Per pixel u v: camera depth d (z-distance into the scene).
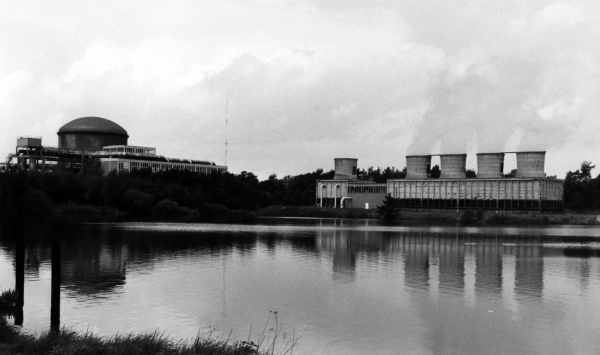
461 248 108.00
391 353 41.94
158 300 56.81
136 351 33.97
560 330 47.88
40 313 50.38
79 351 33.38
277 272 75.50
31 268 74.38
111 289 61.75
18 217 49.41
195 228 154.38
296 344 43.69
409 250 103.50
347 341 44.47
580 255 97.25
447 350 42.69
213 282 67.19
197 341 36.88
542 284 68.19
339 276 72.88
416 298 59.59
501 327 48.59
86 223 169.12
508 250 104.88
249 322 49.41
